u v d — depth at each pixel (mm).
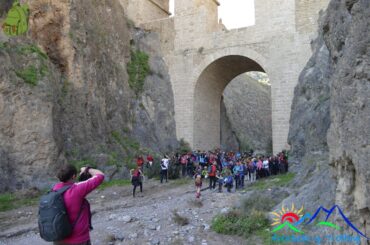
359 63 5086
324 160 12391
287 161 23672
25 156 15977
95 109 21781
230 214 10336
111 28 26312
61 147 17984
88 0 23766
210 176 17828
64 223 4133
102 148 21031
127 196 16078
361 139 4902
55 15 20906
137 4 32188
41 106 16984
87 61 22078
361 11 5113
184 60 30641
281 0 27203
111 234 9680
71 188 4383
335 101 5820
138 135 25797
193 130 29688
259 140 51219
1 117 15586
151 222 11000
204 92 31531
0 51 16375
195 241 9008
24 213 12461
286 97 26266
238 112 49594
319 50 23688
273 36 27250
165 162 20234
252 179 23156
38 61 18375
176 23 31375
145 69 29062
